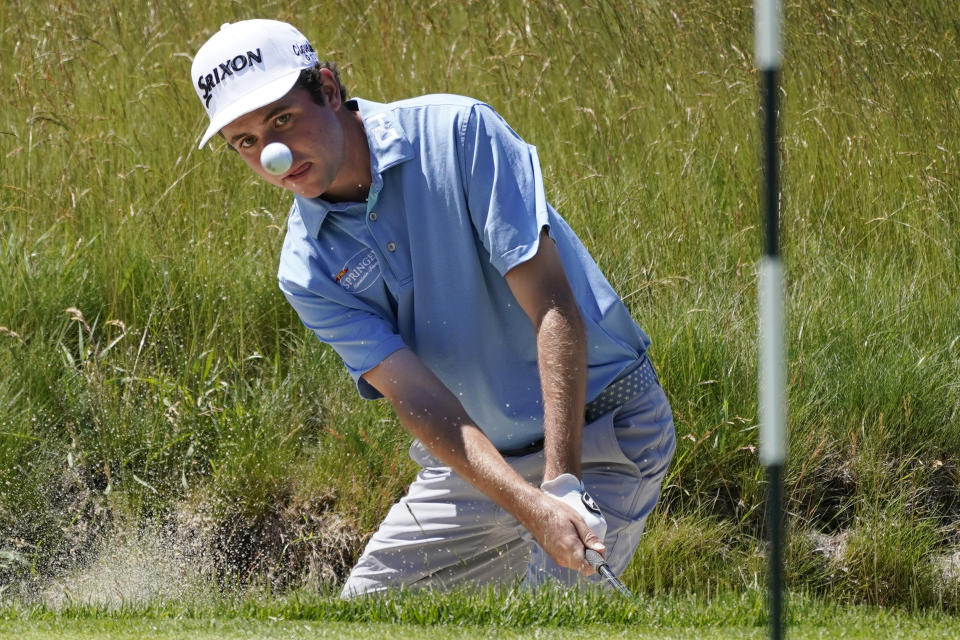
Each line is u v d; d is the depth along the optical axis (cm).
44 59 2638
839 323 1875
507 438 1177
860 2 2791
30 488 1723
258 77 1002
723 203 2244
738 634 855
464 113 1059
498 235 1024
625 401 1167
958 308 1931
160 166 2302
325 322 1122
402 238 1083
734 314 1878
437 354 1123
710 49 2672
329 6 2950
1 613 971
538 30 2842
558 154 2347
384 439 1766
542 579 1106
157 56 2764
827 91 2480
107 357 1906
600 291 1148
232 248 2114
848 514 1700
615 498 1157
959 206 2180
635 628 874
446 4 3042
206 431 1791
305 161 1023
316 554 1669
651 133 2470
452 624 891
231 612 960
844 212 2206
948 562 1634
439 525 1266
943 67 2578
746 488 1689
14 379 1805
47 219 2153
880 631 892
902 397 1753
